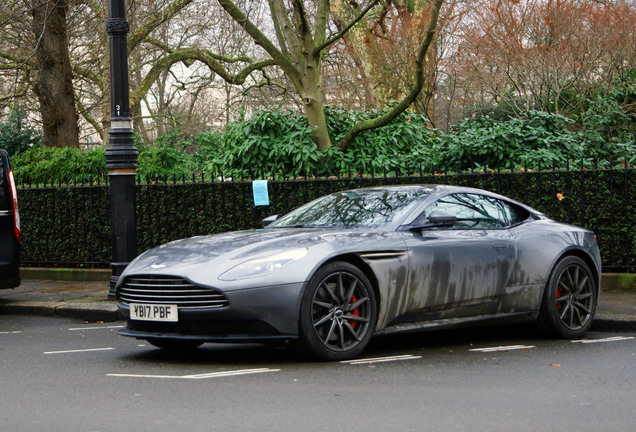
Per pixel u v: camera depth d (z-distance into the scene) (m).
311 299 5.77
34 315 9.66
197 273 5.74
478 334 7.52
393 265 6.20
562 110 16.48
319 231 6.30
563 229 7.41
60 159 14.47
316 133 12.75
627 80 15.94
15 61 22.00
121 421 4.23
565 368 5.72
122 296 6.27
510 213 7.27
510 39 16.84
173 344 6.78
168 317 5.85
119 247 9.74
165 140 18.39
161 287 5.94
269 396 4.79
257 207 11.34
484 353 6.41
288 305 5.68
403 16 20.50
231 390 4.98
